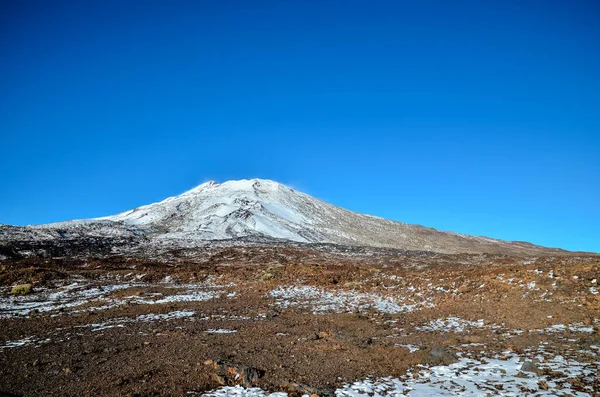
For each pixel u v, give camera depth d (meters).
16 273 30.38
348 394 8.35
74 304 21.39
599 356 10.14
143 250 57.84
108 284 28.91
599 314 14.09
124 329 15.18
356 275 31.08
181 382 9.12
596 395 7.77
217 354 11.41
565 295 16.66
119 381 9.07
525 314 15.39
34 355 11.50
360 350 11.77
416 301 20.42
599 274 18.19
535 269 21.86
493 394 8.09
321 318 17.33
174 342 12.95
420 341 12.75
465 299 19.16
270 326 15.67
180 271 37.31
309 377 9.44
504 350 11.27
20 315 18.22
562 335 12.35
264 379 9.30
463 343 12.35
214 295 24.33
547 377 8.88
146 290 26.08
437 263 47.47
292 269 36.50
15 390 8.68
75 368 10.17
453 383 8.83
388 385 8.84
